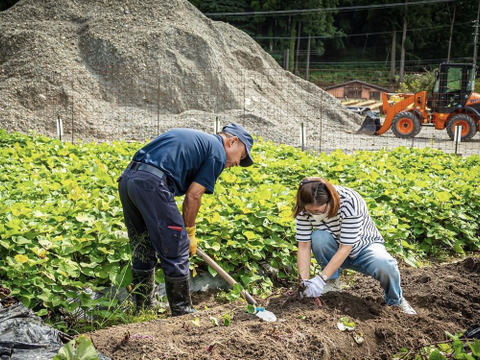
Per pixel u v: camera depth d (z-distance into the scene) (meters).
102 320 4.42
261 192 6.13
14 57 18.00
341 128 20.06
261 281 5.34
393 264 4.05
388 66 58.06
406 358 3.48
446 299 4.44
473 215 7.16
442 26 56.59
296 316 3.71
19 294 4.15
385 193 6.96
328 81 53.81
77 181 7.11
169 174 4.03
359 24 61.66
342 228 3.88
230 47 22.22
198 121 16.58
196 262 5.13
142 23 19.80
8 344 3.04
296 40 55.69
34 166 8.05
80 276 4.64
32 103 16.23
